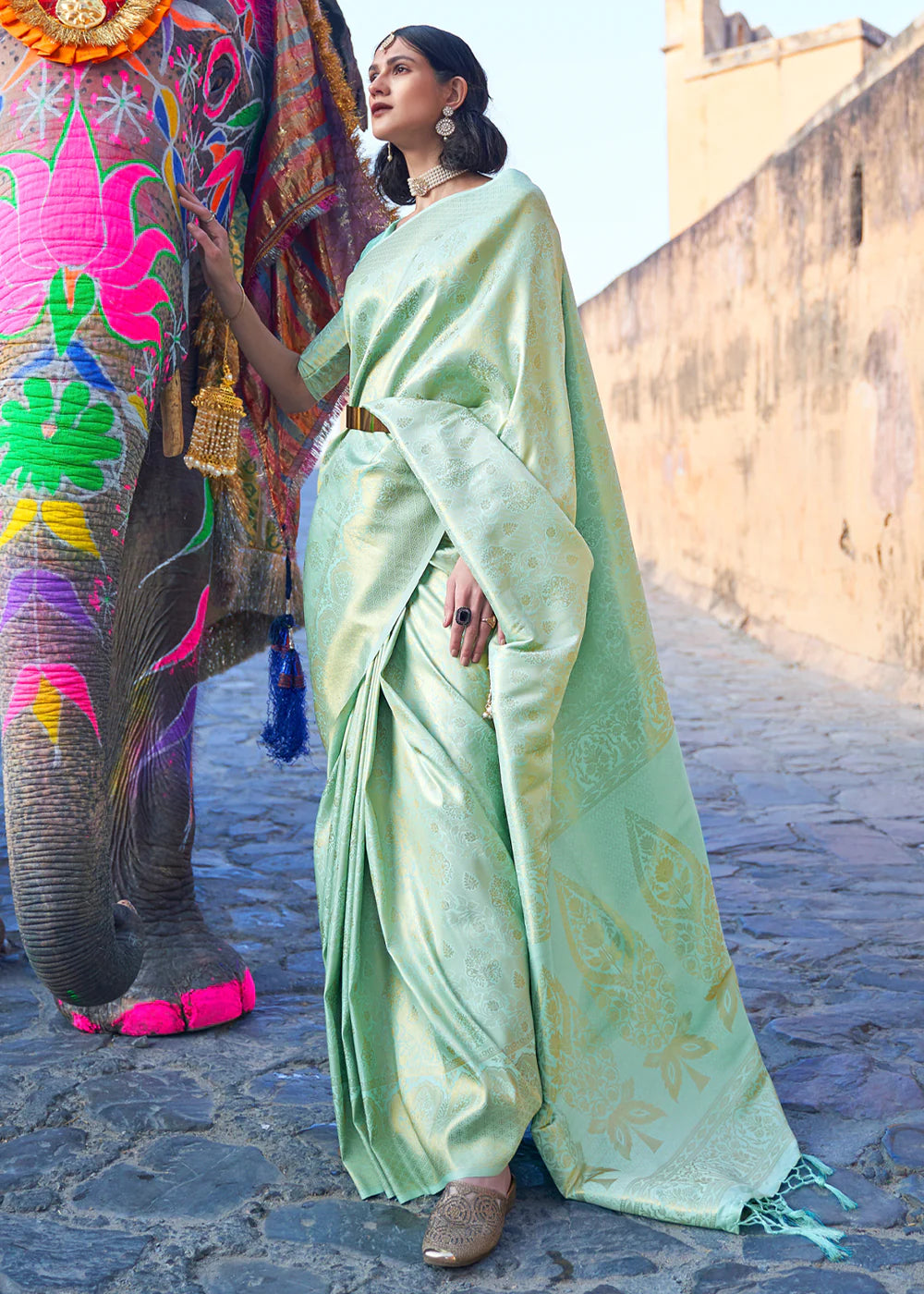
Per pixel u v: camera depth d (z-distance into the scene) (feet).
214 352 9.43
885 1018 10.52
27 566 7.11
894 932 12.73
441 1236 7.15
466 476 7.79
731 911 13.39
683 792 8.54
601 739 8.30
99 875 7.11
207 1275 7.00
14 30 7.87
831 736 22.88
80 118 7.80
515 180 8.04
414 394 8.08
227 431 9.34
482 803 7.70
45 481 7.16
